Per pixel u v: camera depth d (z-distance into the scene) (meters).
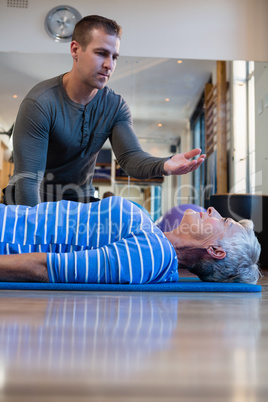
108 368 0.36
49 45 4.89
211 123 5.35
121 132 2.64
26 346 0.47
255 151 5.39
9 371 0.34
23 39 4.88
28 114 2.45
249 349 0.49
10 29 4.88
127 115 2.71
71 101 2.49
